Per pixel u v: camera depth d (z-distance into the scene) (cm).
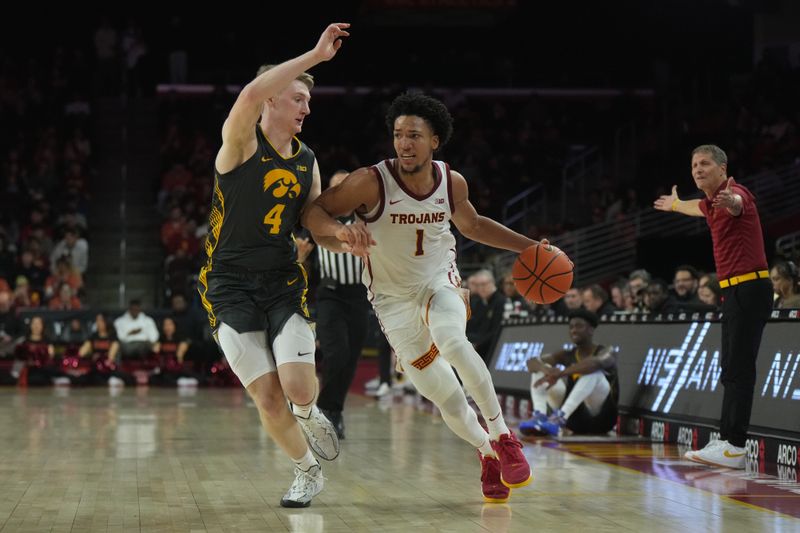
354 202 568
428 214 570
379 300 596
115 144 2622
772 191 2055
